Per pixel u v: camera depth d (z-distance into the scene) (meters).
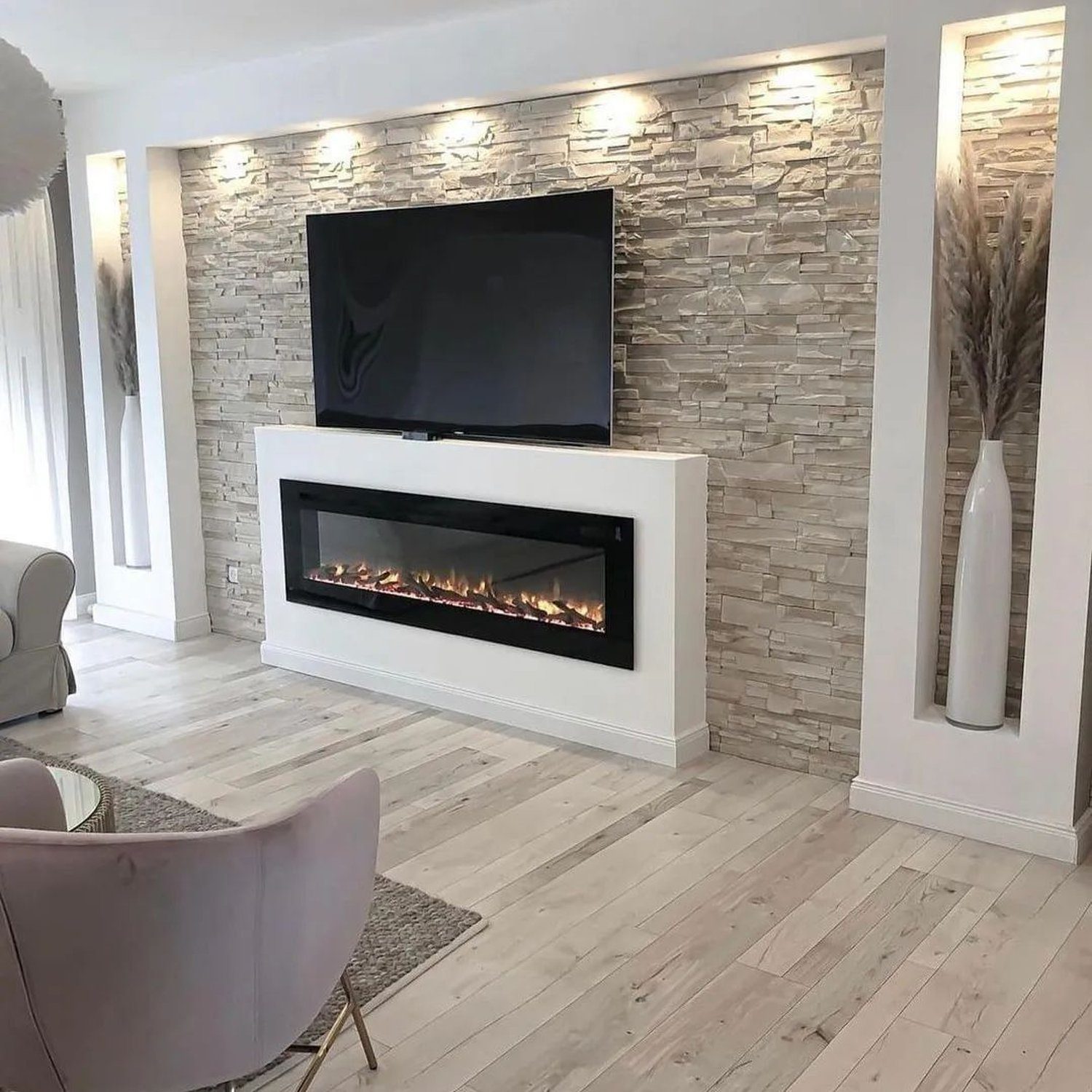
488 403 4.48
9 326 5.94
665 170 4.06
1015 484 3.55
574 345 4.19
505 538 4.52
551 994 2.78
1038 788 3.44
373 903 3.19
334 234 4.82
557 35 4.03
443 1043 2.60
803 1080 2.46
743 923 3.09
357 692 5.05
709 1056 2.54
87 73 5.15
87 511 6.38
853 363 3.75
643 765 4.18
